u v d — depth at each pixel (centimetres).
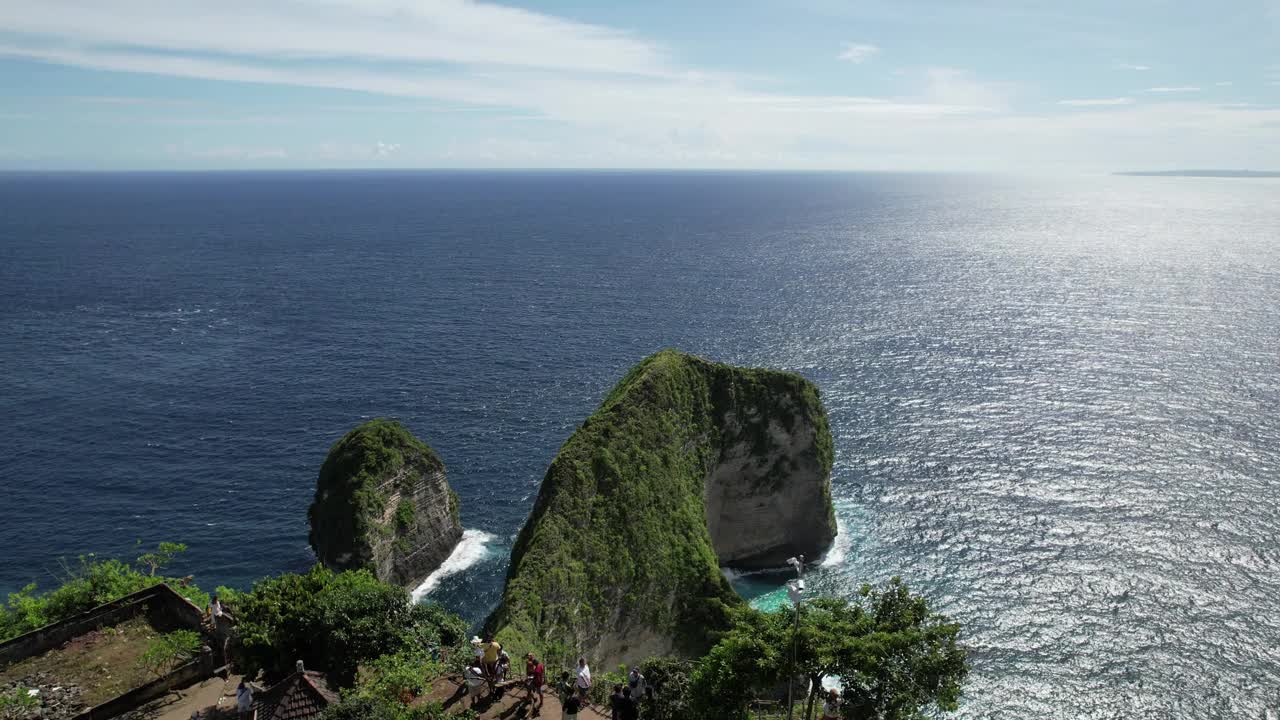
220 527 7531
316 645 3478
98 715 3038
